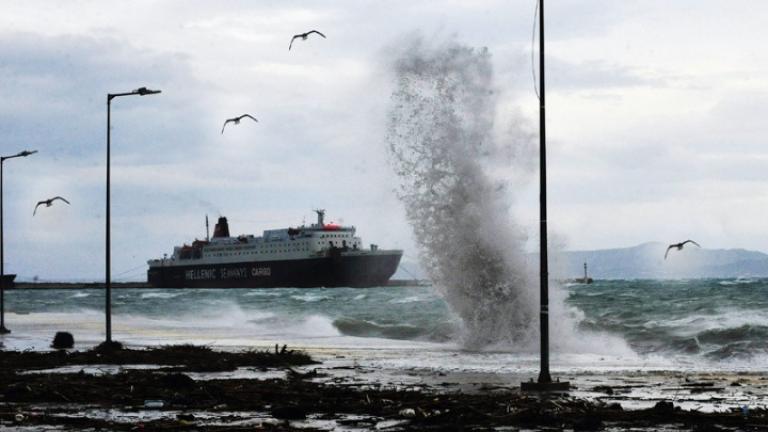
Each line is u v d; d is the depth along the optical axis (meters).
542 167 26.62
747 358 35.56
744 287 126.94
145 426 17.92
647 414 19.20
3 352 38.00
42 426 18.25
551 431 17.38
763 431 17.05
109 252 40.31
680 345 40.00
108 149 41.06
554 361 35.97
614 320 56.84
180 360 34.88
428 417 18.89
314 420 19.02
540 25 27.16
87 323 79.62
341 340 51.81
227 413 20.28
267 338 54.59
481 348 43.34
